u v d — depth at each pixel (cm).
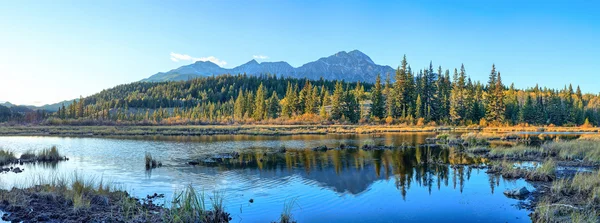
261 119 10081
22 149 3425
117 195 1381
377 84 9162
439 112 8919
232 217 1194
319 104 10650
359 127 7494
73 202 1206
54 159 2559
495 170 2056
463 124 8575
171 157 2722
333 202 1394
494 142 3984
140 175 1948
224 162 2453
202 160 2542
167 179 1833
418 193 1541
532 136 4906
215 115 12362
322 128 7162
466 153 2989
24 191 1339
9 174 1948
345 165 2311
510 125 8719
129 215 1118
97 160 2545
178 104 19038
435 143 3947
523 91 14088
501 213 1252
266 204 1358
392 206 1348
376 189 1617
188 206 1108
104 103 18888
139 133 5762
